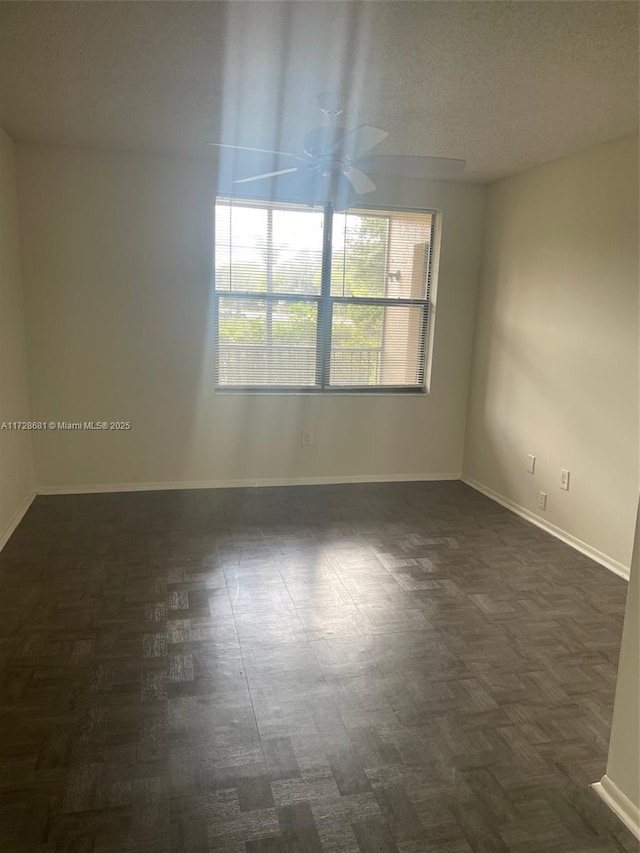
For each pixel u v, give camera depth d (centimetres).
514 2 179
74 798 156
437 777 167
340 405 450
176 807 154
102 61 232
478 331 455
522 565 314
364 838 146
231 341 429
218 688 203
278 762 171
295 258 429
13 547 318
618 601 275
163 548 322
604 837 149
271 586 281
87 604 258
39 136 348
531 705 199
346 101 267
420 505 411
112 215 386
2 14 195
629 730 154
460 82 243
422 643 235
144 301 401
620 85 243
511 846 145
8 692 198
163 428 420
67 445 407
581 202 338
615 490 313
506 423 416
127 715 188
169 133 331
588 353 333
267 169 396
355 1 180
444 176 410
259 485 446
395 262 448
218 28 202
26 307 383
